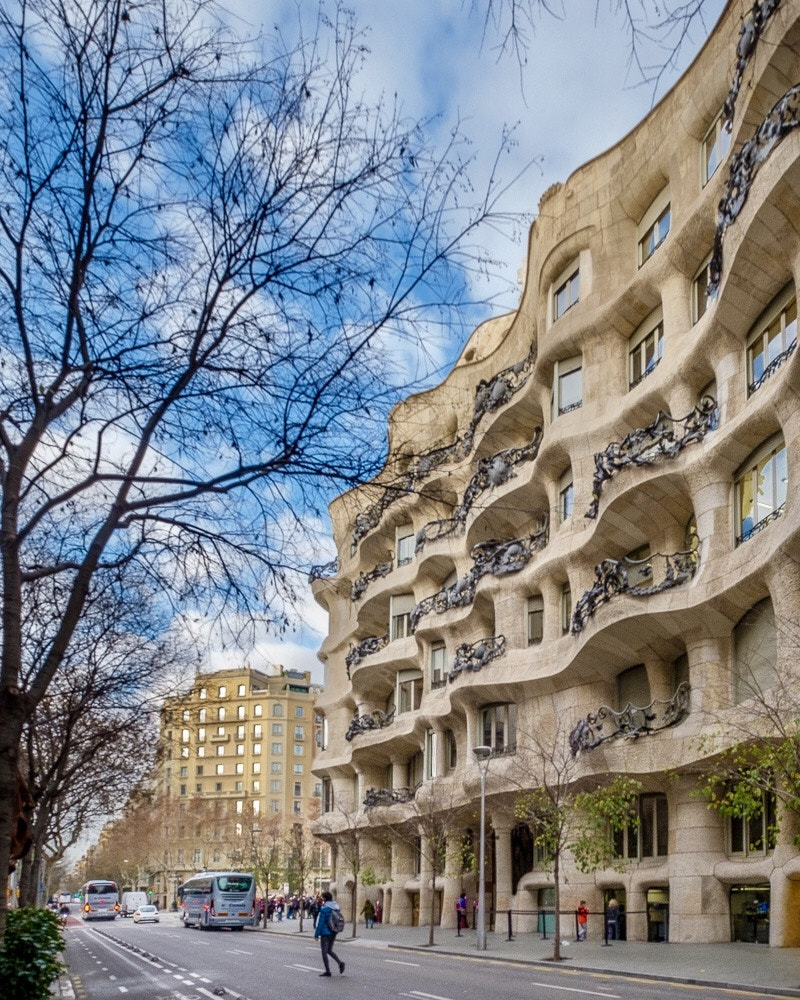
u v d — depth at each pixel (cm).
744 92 2523
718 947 2661
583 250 3672
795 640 2252
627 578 3059
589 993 1809
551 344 3712
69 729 2262
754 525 2667
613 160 3572
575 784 3288
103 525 979
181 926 7138
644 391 3219
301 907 5228
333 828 6219
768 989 1766
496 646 3959
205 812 12712
